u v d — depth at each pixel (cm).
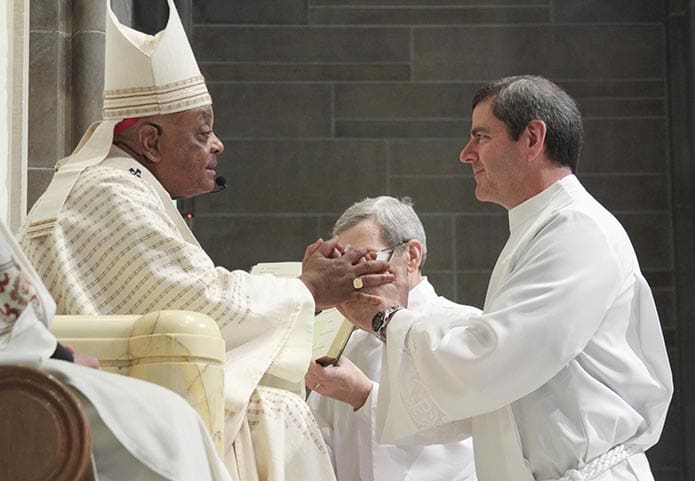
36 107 596
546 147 405
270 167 883
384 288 405
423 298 511
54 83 599
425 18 904
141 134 395
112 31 399
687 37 872
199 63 892
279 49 897
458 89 898
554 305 370
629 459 376
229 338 355
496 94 412
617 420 370
